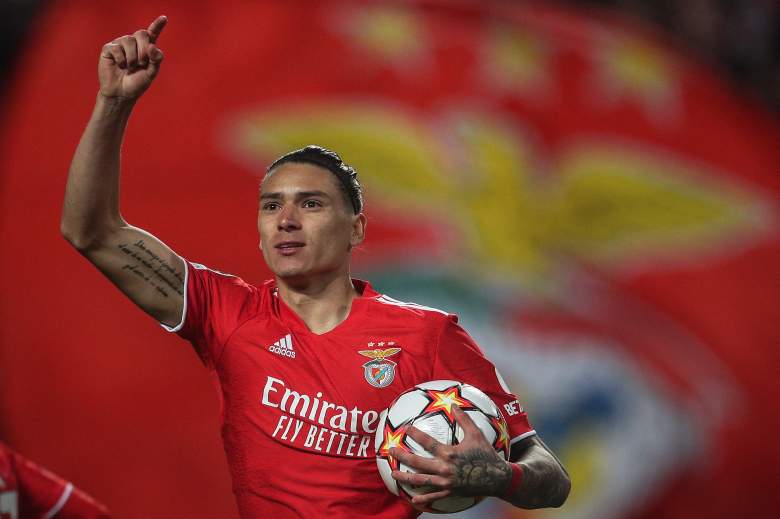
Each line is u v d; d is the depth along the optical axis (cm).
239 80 3125
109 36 3056
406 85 3338
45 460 2556
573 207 3369
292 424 934
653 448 3039
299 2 3356
